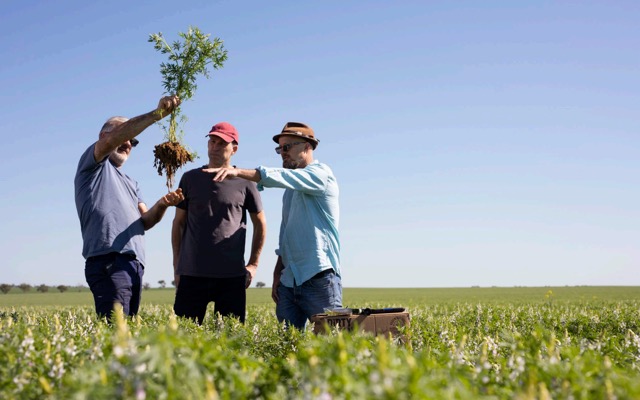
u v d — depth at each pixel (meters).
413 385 3.19
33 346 4.76
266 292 79.06
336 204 9.62
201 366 3.69
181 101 8.94
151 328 7.00
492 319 15.54
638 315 16.66
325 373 3.59
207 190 9.90
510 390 4.11
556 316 16.00
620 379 3.87
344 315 7.76
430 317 15.59
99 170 8.93
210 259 9.87
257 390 4.07
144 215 9.41
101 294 8.61
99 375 3.61
